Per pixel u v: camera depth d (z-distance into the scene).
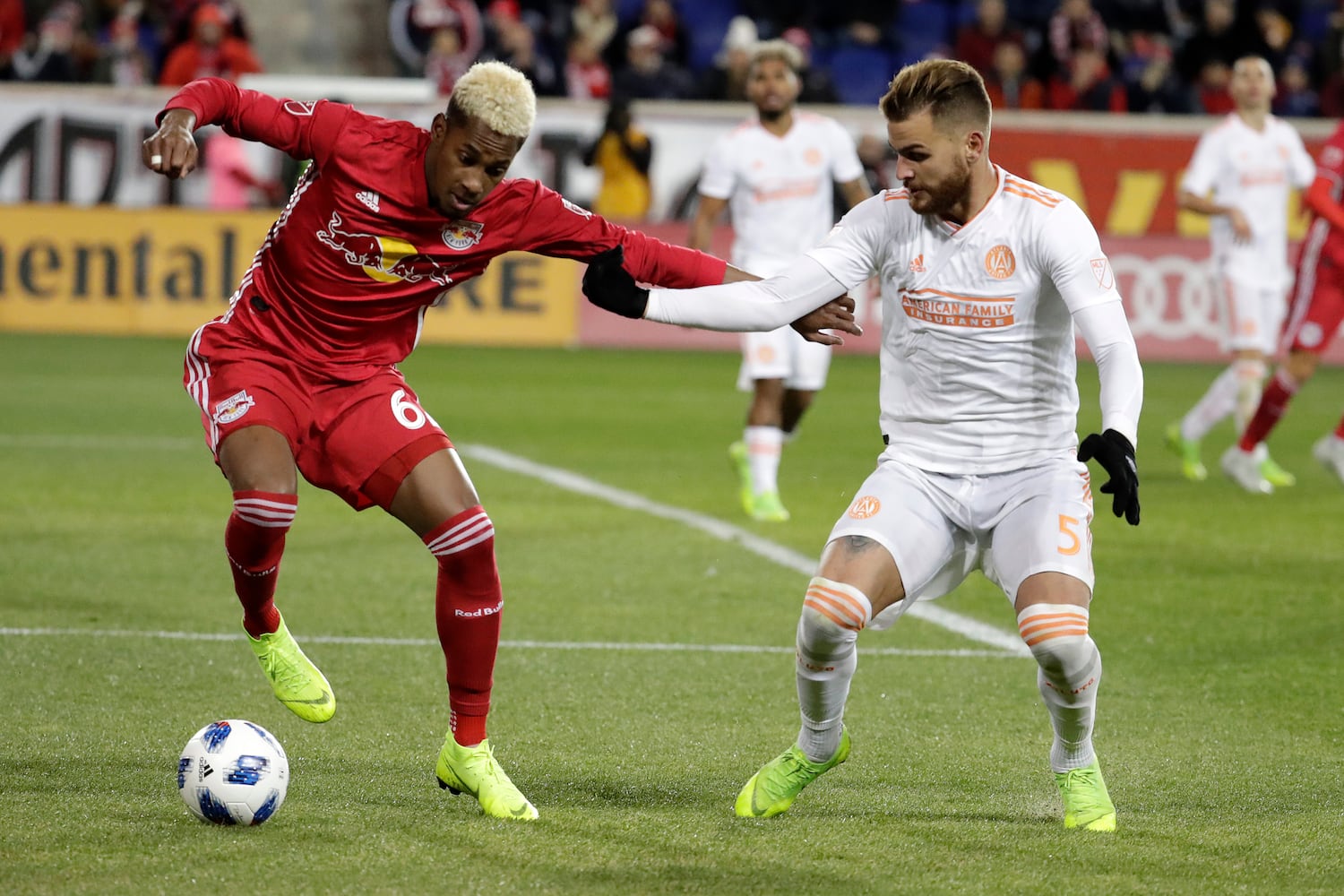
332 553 27.50
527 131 14.23
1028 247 14.22
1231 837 14.34
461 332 64.31
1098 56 68.69
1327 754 17.25
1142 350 62.38
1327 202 34.75
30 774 15.36
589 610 23.67
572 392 52.03
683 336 65.81
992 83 69.00
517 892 12.55
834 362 64.38
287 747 16.64
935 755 17.03
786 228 32.53
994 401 14.60
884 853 13.70
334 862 13.14
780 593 25.16
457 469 15.00
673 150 64.12
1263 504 34.84
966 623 23.47
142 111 63.56
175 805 14.52
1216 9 71.56
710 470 38.12
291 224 15.05
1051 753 15.00
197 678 19.27
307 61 80.25
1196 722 18.48
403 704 18.50
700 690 19.45
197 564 26.09
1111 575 26.98
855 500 14.83
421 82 62.44
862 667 20.78
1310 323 35.25
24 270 62.09
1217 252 39.47
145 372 53.09
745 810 14.73
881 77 76.50
